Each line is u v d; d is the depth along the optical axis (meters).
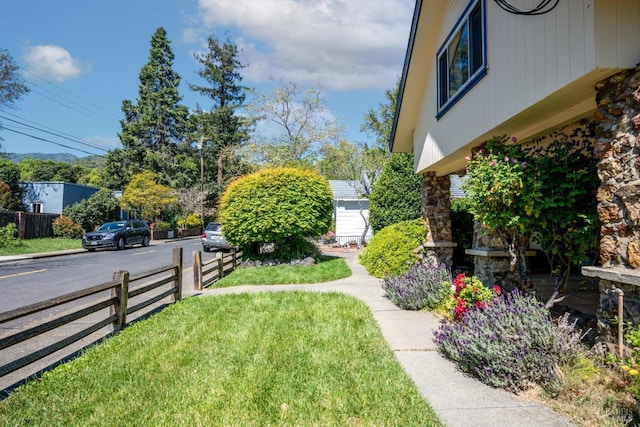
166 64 41.16
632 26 3.05
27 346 4.73
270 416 2.76
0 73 24.09
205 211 38.38
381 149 31.09
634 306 2.85
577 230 3.88
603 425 2.45
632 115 2.94
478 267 6.11
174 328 5.08
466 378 3.39
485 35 5.18
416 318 5.49
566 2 3.40
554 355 3.17
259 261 12.07
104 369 3.68
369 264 10.45
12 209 27.19
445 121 6.96
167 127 40.91
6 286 9.00
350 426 2.61
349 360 3.81
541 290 6.63
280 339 4.51
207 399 3.04
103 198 26.88
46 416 2.81
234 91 41.25
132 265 13.15
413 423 2.61
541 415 2.69
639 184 2.82
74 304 7.26
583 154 4.14
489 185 4.32
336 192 24.22
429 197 9.09
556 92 3.58
